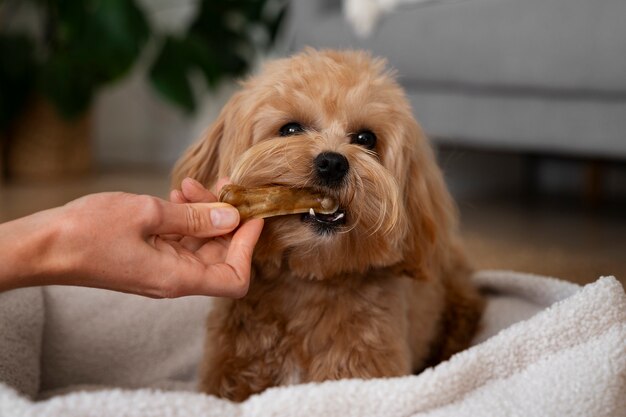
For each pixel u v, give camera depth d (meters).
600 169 1.38
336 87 0.56
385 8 1.12
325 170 0.50
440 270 0.66
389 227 0.52
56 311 0.64
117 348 0.65
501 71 0.97
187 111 1.65
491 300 0.71
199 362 0.65
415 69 1.08
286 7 1.69
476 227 1.12
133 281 0.41
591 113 0.93
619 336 0.47
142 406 0.38
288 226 0.50
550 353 0.47
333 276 0.54
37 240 0.40
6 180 1.66
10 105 1.63
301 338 0.55
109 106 2.10
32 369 0.59
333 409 0.41
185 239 0.46
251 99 0.57
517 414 0.42
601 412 0.43
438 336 0.69
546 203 1.36
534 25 0.93
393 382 0.42
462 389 0.44
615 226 1.12
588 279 0.81
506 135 1.03
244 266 0.44
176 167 0.61
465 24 1.00
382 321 0.55
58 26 1.70
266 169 0.50
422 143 0.61
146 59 1.99
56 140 1.73
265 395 0.41
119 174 1.80
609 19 0.85
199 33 1.77
